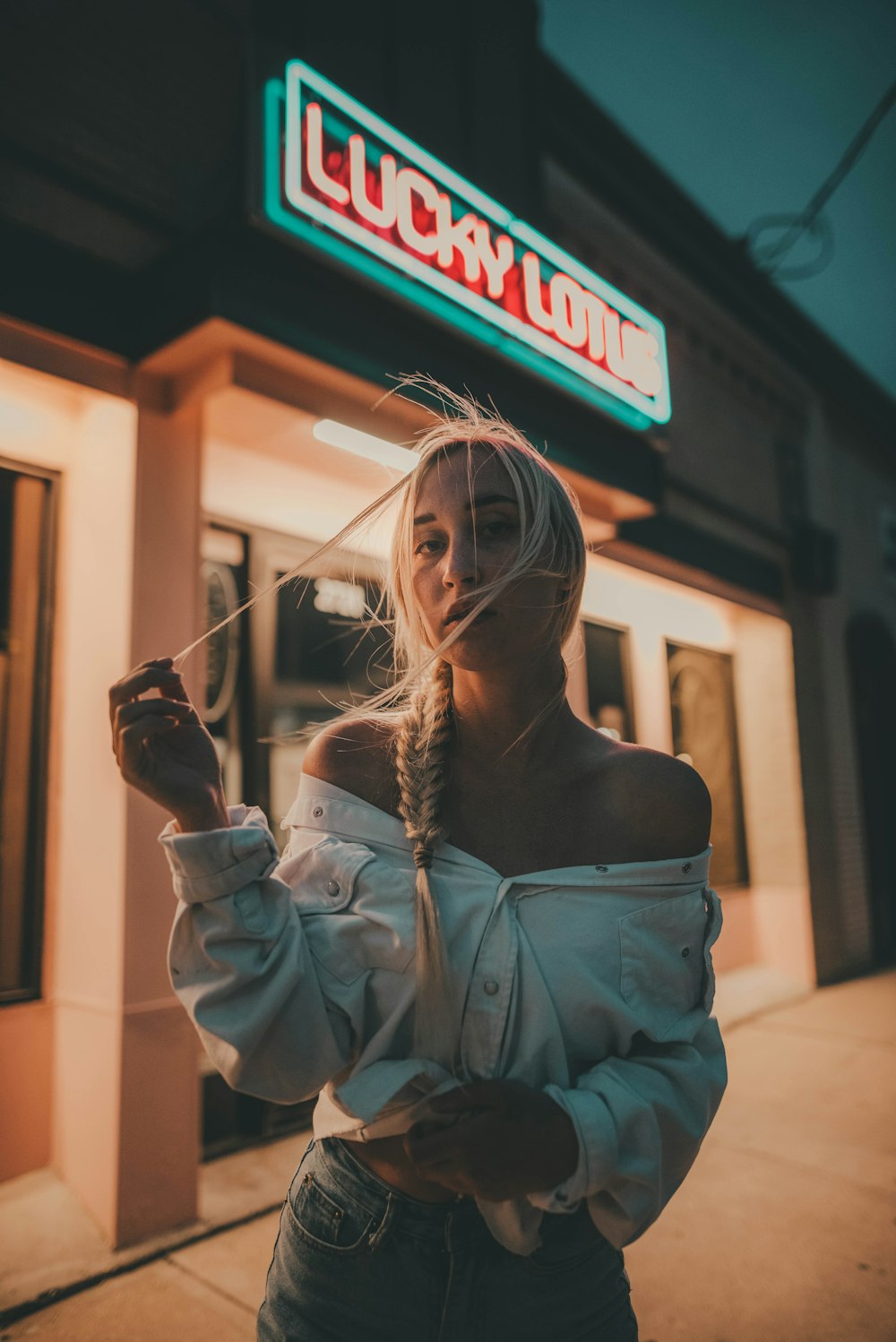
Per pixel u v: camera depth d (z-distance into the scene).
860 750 7.51
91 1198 2.40
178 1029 2.50
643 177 5.52
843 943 6.43
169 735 0.72
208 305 2.44
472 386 3.30
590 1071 0.76
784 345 6.88
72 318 2.54
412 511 0.81
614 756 0.84
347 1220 0.80
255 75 2.62
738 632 6.60
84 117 2.72
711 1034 0.82
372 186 2.97
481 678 0.80
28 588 2.79
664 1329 2.09
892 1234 2.55
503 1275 0.77
